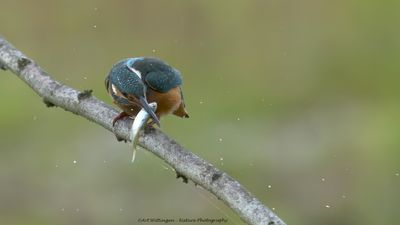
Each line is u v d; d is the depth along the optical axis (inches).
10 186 603.2
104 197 575.5
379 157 624.1
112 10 735.1
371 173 606.9
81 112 319.6
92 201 574.9
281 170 619.8
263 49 745.0
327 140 661.3
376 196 581.6
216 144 640.4
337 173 613.0
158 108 345.1
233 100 705.0
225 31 745.0
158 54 729.0
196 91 710.5
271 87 731.4
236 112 693.3
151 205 559.8
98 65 717.9
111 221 561.0
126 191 575.5
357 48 766.5
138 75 341.1
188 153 276.7
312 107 721.0
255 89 720.3
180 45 733.3
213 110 690.2
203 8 743.1
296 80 737.6
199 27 740.7
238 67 734.5
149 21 735.7
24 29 729.0
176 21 737.0
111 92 348.8
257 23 753.6
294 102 719.1
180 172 275.1
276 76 738.8
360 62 759.1
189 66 727.1
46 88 327.0
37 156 629.9
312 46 757.3
